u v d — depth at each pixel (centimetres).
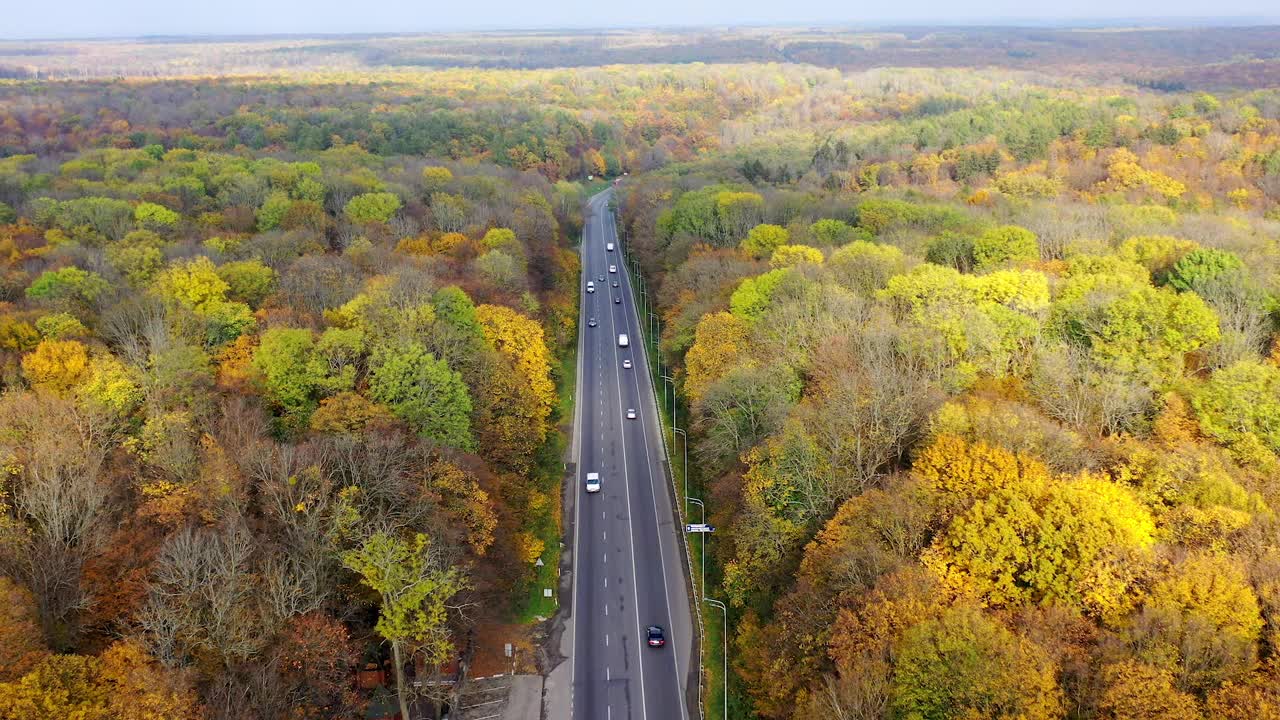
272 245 14150
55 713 5306
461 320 11644
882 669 5972
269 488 7300
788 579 8144
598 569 10212
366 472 7931
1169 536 6719
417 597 6775
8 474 7150
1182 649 5612
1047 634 5950
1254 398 8150
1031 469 7331
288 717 6228
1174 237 15000
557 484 11988
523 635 9075
